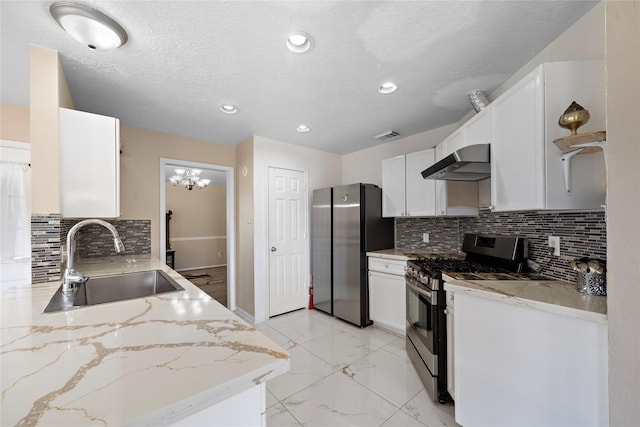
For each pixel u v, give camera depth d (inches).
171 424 21.9
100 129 67.1
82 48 60.0
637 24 30.5
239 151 139.4
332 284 131.9
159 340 31.5
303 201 146.1
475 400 55.1
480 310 54.2
